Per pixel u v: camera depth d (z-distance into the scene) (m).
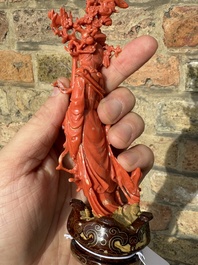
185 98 0.47
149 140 0.50
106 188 0.29
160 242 0.54
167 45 0.46
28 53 0.53
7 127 0.58
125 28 0.47
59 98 0.33
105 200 0.30
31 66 0.54
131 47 0.31
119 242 0.27
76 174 0.30
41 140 0.34
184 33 0.45
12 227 0.34
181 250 0.53
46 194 0.36
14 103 0.56
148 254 0.40
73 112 0.28
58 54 0.51
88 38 0.28
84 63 0.29
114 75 0.32
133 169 0.34
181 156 0.49
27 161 0.34
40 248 0.37
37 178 0.35
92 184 0.29
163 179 0.51
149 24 0.46
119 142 0.33
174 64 0.46
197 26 0.44
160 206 0.52
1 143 0.59
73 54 0.29
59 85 0.30
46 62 0.52
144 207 0.53
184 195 0.51
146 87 0.49
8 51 0.54
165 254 0.54
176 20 0.45
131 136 0.34
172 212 0.52
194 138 0.48
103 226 0.28
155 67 0.47
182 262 0.54
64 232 0.38
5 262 0.35
